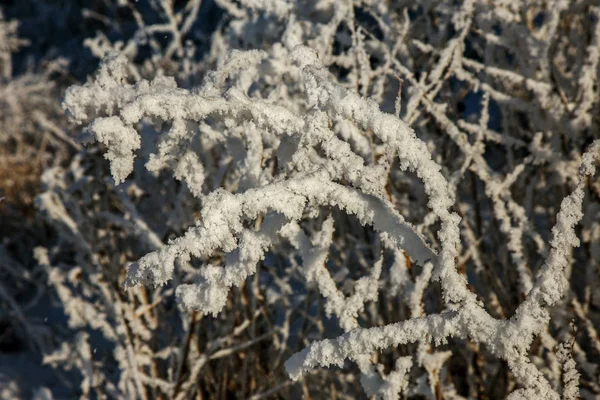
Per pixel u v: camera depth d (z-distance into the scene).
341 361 1.04
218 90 1.09
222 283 1.05
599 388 1.26
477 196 1.34
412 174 1.42
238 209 1.02
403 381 1.15
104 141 1.03
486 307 1.34
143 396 1.37
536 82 1.32
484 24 1.37
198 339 1.43
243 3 1.38
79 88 1.06
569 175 1.32
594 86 1.36
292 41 1.31
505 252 1.33
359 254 1.35
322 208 1.36
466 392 1.38
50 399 1.88
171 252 1.02
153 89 1.07
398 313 1.33
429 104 1.28
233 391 1.45
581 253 1.40
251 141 1.14
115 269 1.46
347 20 1.32
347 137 1.21
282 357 1.41
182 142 1.13
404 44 1.38
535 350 1.29
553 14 1.35
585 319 1.28
